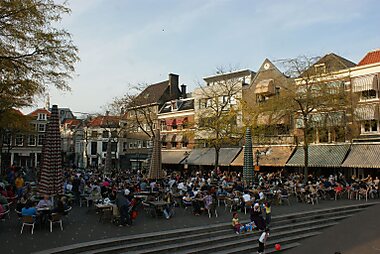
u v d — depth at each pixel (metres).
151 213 17.84
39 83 15.23
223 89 41.12
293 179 28.95
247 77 46.19
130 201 17.11
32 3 13.83
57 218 13.88
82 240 12.32
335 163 30.06
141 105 44.97
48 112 70.81
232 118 35.22
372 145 29.42
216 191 20.98
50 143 16.47
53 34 14.62
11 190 18.86
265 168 37.56
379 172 29.27
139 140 58.91
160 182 25.38
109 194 19.19
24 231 13.65
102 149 67.62
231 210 19.45
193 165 45.22
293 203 22.73
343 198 25.52
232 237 14.45
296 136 32.75
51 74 15.09
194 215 18.00
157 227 14.80
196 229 14.35
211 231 14.75
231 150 40.53
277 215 17.78
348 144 30.86
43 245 11.54
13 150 65.81
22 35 13.86
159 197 20.50
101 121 66.81
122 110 45.41
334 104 27.06
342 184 26.80
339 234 13.86
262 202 18.77
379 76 30.12
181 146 48.62
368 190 25.03
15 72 14.51
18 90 15.34
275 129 34.97
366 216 15.72
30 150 67.62
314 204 22.17
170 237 13.55
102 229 14.27
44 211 14.07
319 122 28.16
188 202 18.89
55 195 16.05
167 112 52.81
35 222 14.48
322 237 14.14
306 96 27.22
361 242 12.37
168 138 49.75
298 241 15.57
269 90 37.38
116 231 13.92
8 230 13.75
